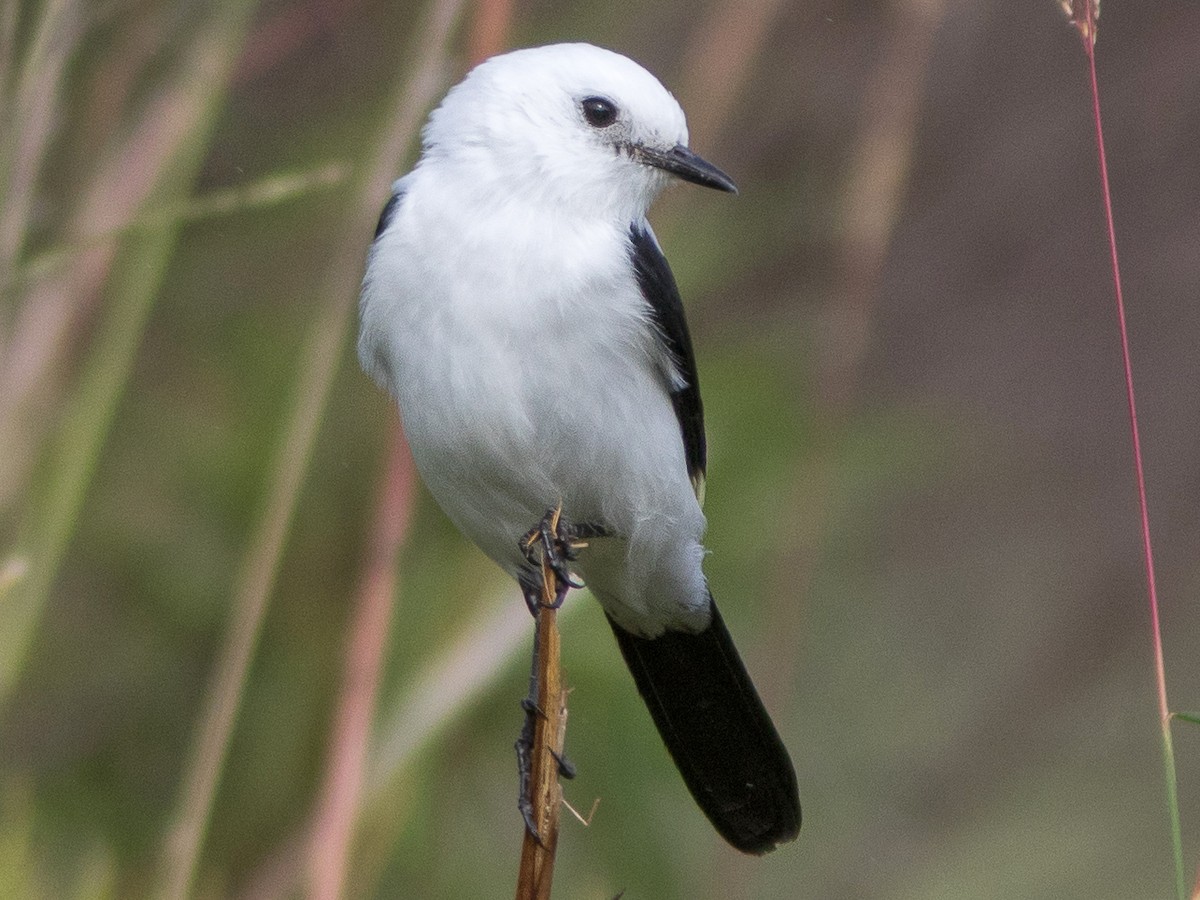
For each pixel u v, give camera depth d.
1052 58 14.59
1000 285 15.19
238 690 8.70
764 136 13.30
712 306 12.73
